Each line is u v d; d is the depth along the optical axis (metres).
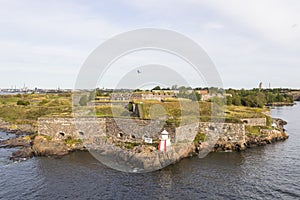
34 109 68.50
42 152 36.56
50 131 42.59
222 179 28.05
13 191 24.80
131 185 26.00
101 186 25.73
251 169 31.48
